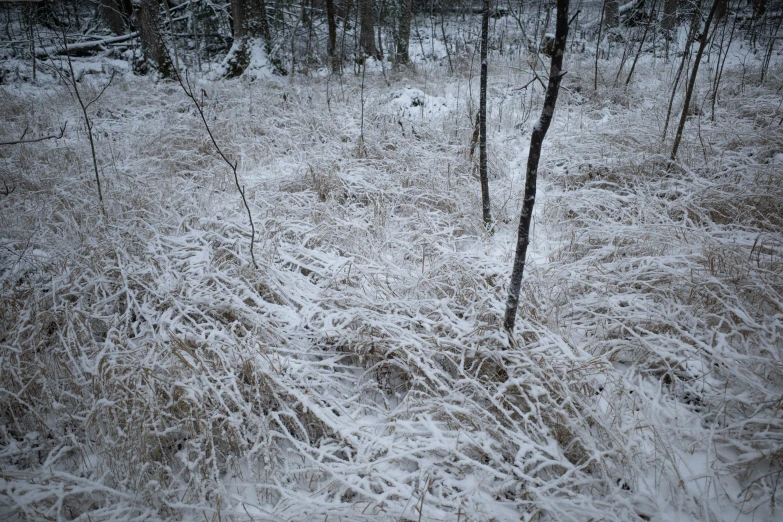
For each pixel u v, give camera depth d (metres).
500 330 2.84
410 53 13.93
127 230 4.06
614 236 3.91
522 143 6.52
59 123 7.50
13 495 2.02
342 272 3.59
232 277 3.54
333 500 2.20
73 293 3.32
